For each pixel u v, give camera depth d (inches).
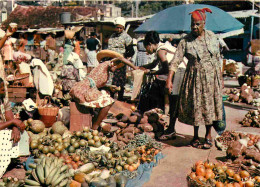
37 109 245.1
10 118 165.5
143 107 272.7
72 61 325.7
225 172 148.9
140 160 176.1
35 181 136.9
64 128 217.9
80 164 168.1
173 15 344.5
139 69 225.8
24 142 172.4
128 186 147.0
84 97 213.0
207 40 187.5
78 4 1601.9
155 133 227.6
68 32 535.8
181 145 208.1
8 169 171.6
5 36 179.5
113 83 298.8
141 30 360.5
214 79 187.8
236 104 357.7
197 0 994.1
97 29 627.5
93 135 198.5
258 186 136.4
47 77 293.7
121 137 215.2
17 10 1104.8
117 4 1982.0
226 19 330.0
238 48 866.1
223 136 205.8
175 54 193.8
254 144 190.5
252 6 885.2
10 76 307.7
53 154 184.5
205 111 187.6
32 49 727.1
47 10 1088.2
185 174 161.6
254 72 451.5
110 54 243.9
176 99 220.4
